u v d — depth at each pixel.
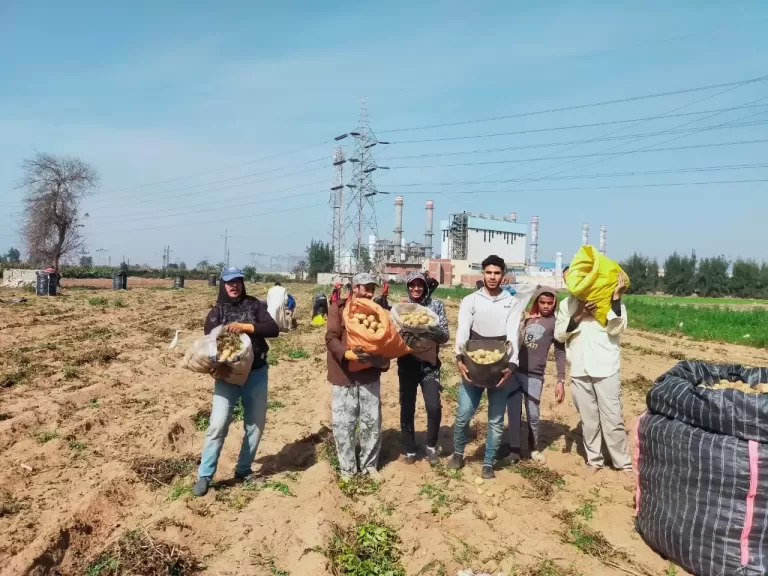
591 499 5.77
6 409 8.32
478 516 5.32
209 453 5.60
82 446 7.03
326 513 5.07
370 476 6.18
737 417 4.12
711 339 22.16
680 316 30.27
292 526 4.93
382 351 5.76
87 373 11.20
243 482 5.93
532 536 4.94
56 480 6.00
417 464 6.59
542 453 7.09
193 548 4.59
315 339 17.03
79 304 26.61
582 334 6.34
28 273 39.69
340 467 6.19
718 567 4.12
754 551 4.02
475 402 6.21
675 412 4.60
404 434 6.61
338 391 6.06
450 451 7.18
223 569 4.33
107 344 14.89
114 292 39.22
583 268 6.20
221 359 5.34
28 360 11.94
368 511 5.39
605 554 4.67
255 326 5.71
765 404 4.04
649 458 4.80
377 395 6.15
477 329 6.18
